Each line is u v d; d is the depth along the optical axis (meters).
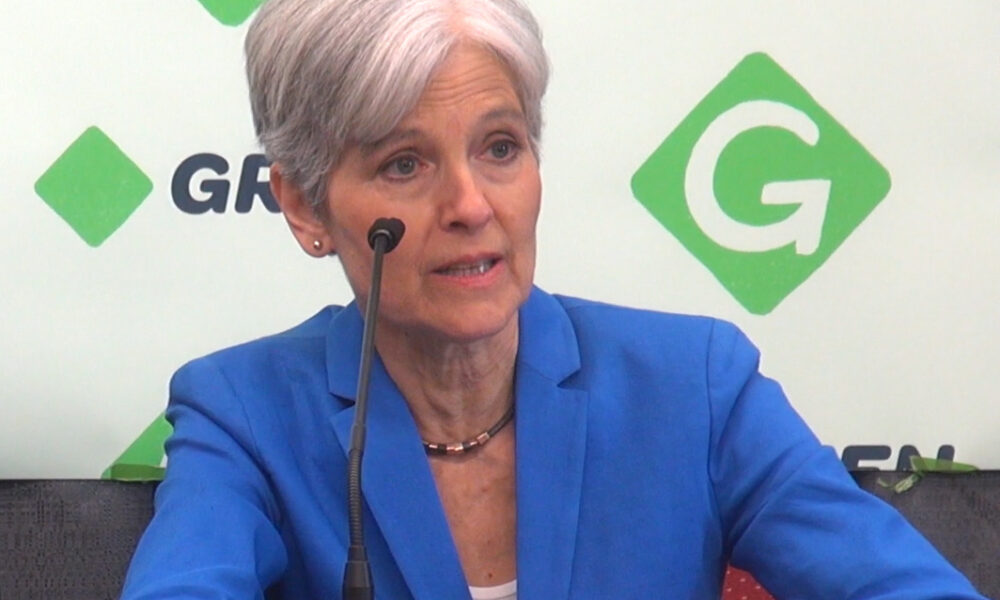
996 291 7.94
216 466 5.41
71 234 7.43
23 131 7.35
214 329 7.59
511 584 5.41
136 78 7.43
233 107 7.52
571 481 5.41
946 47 7.84
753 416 5.58
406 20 4.85
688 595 5.39
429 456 5.54
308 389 5.62
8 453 7.45
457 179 4.93
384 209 5.02
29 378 7.44
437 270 5.02
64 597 7.57
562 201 7.71
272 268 7.62
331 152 5.10
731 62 7.77
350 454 4.41
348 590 4.20
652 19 7.70
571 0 7.64
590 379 5.62
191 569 4.87
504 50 4.94
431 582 5.24
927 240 7.91
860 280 7.90
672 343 5.73
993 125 7.88
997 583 8.02
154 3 7.42
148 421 7.56
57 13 7.34
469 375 5.42
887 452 7.96
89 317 7.48
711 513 5.48
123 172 7.46
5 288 7.39
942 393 7.96
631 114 7.73
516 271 5.09
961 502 8.00
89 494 7.57
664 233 7.80
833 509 5.22
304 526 5.37
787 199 7.84
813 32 7.79
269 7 5.14
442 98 4.89
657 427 5.53
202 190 7.53
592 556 5.36
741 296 7.86
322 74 4.95
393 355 5.48
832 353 7.91
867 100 7.83
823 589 5.04
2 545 7.51
